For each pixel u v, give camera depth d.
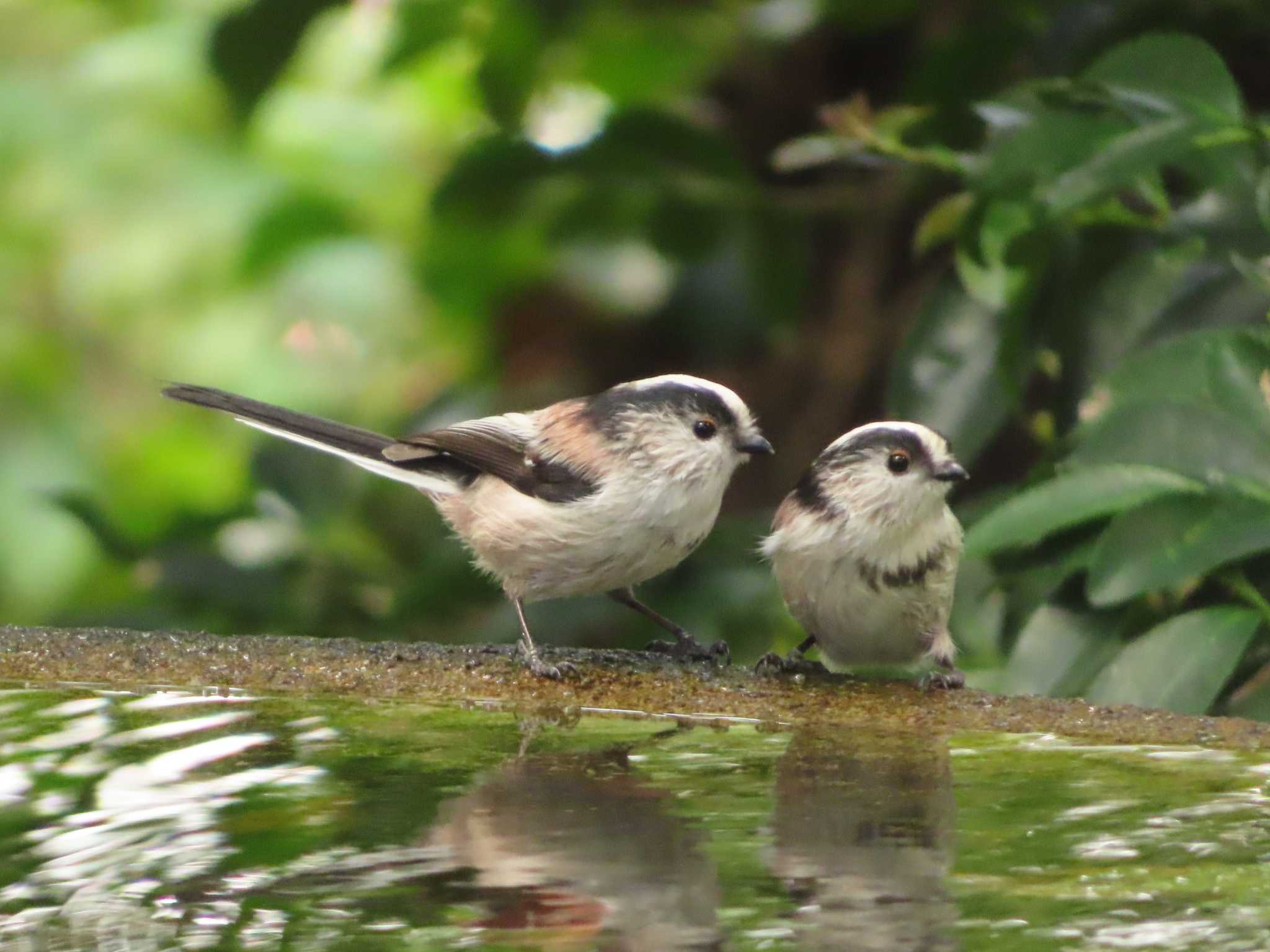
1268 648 7.95
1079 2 10.08
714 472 8.39
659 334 13.27
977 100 10.18
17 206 14.29
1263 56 10.27
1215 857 4.96
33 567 14.06
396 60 11.47
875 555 8.12
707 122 11.88
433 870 5.01
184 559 10.95
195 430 14.83
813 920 4.48
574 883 4.86
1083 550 7.87
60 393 14.74
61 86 14.29
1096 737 6.61
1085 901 4.57
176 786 6.04
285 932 4.50
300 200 14.09
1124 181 7.32
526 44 11.19
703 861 5.05
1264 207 7.42
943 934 4.32
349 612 11.42
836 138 9.20
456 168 11.09
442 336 14.30
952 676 7.73
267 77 10.09
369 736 6.80
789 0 11.59
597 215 11.58
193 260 14.33
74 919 4.64
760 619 10.62
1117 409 7.05
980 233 8.72
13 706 7.27
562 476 8.29
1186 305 8.36
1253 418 6.95
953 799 5.73
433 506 11.75
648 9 11.44
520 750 6.57
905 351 9.45
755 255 11.53
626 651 8.30
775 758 6.43
